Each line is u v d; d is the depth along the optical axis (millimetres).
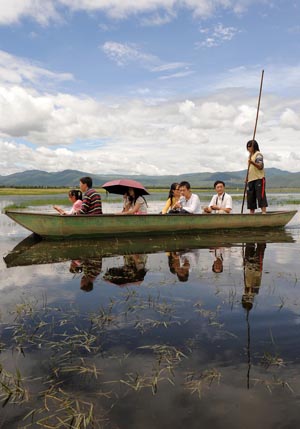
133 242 8273
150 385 2357
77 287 4570
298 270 5352
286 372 2469
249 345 2873
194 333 3117
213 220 9984
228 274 5125
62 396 2270
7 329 3277
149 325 3309
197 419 2025
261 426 1958
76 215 8531
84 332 3180
